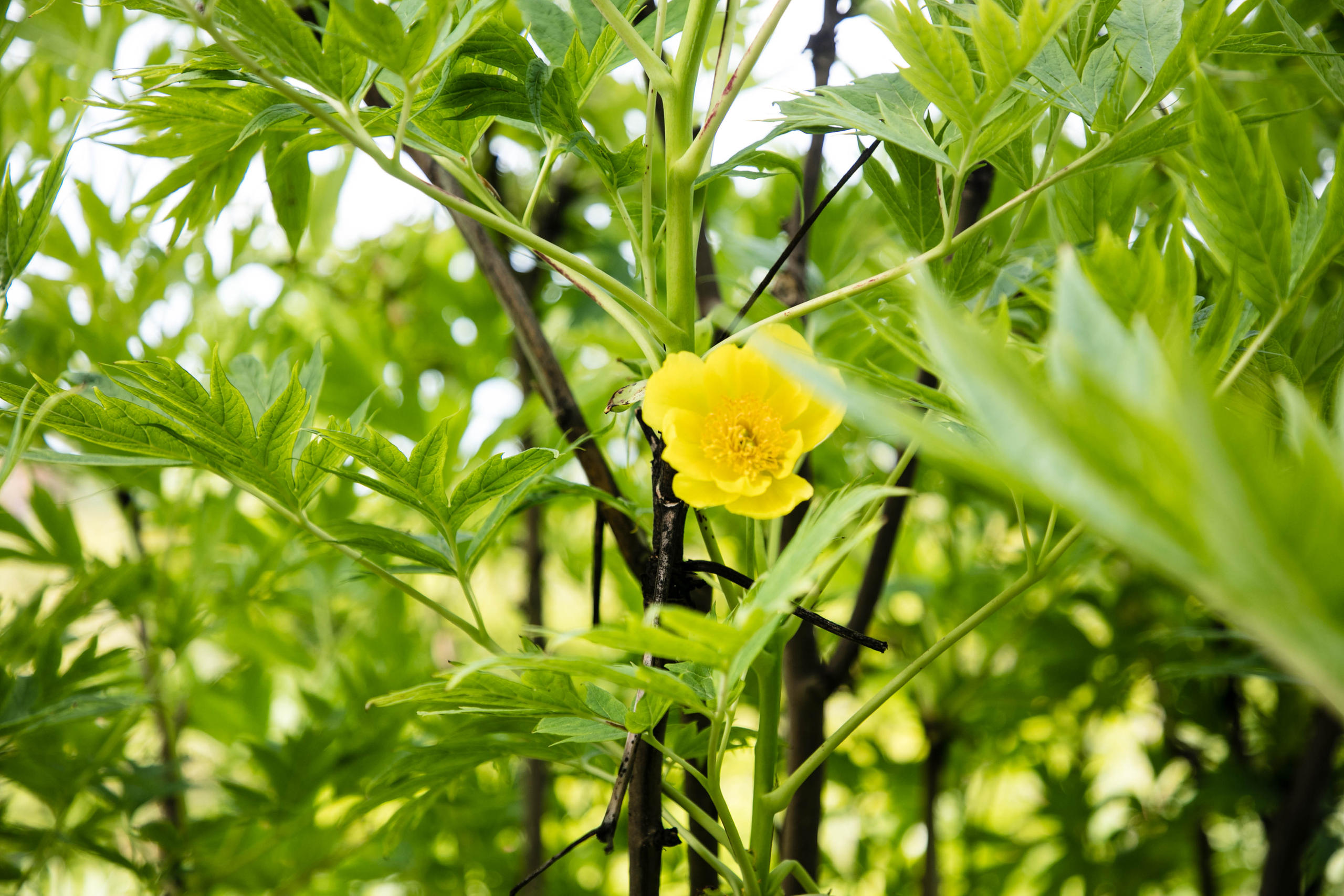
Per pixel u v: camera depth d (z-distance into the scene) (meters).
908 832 2.33
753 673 1.25
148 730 2.04
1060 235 1.37
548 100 1.17
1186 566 0.70
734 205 2.35
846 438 1.71
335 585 2.19
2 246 1.28
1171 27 1.18
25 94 1.90
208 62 1.19
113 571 1.56
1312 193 1.13
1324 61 1.20
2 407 1.25
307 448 1.21
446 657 2.57
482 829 2.13
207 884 1.65
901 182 1.26
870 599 1.43
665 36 1.27
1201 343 1.10
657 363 1.16
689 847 1.36
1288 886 1.61
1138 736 2.44
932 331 0.86
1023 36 1.10
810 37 1.43
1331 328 1.15
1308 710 1.91
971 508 2.18
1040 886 2.22
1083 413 0.72
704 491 1.10
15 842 1.60
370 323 2.33
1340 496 0.68
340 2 1.08
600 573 1.29
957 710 2.00
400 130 1.12
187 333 1.93
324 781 1.71
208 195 1.34
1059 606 2.07
